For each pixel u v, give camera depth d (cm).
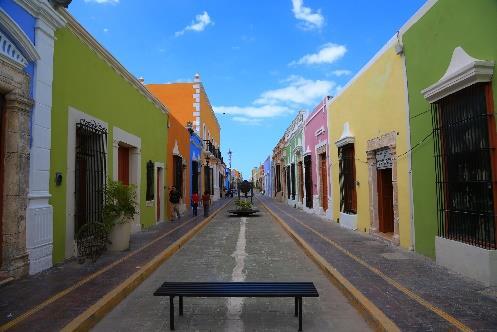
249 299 611
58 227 821
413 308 514
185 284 518
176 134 2164
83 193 967
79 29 905
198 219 1920
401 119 965
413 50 891
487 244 645
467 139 695
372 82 1182
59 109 829
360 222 1336
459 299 552
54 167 808
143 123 1495
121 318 532
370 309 510
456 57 713
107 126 1105
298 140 2819
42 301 560
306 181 2411
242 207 2325
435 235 809
